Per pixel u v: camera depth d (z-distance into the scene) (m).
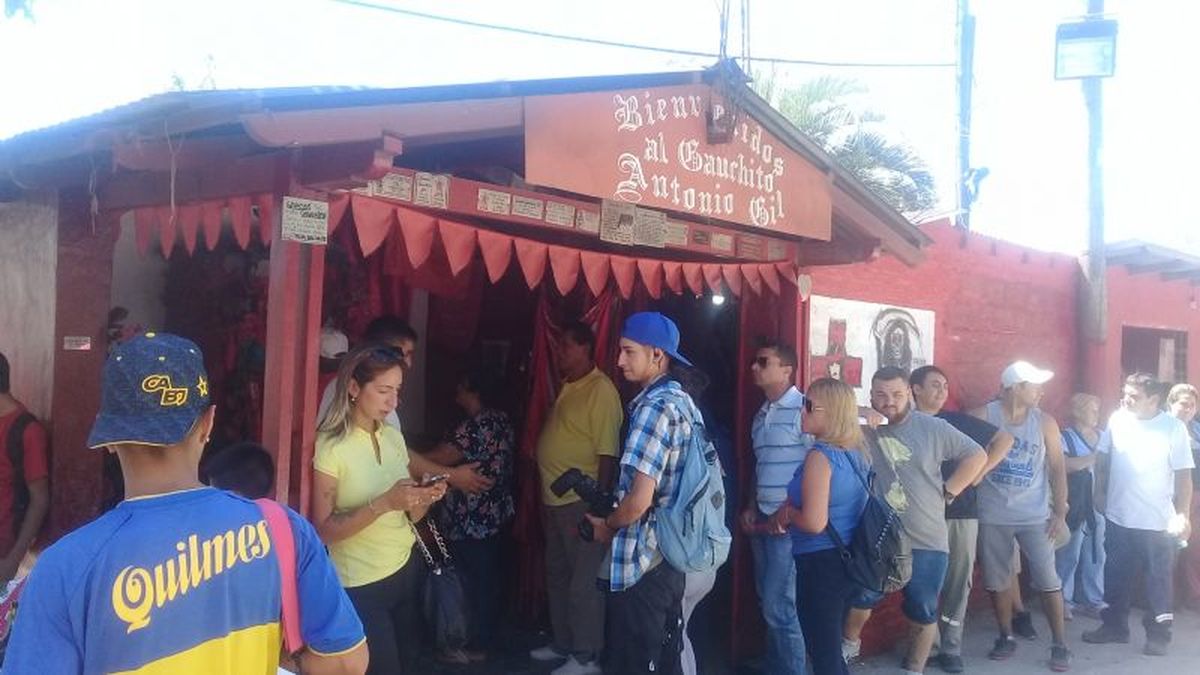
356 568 3.76
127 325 5.38
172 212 3.45
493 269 4.20
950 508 6.17
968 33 12.25
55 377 4.70
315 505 3.65
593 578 5.30
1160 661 6.68
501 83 3.71
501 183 4.85
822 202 5.38
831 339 6.54
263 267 5.42
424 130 3.45
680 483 4.21
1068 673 6.40
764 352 5.53
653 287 5.01
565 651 5.53
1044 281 8.62
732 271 5.50
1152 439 6.81
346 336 5.25
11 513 4.57
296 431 3.58
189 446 1.99
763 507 5.41
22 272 4.92
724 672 5.96
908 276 7.22
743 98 4.81
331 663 2.18
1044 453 6.56
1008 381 6.56
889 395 5.61
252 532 2.02
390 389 3.82
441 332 6.65
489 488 5.45
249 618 1.98
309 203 3.51
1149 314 9.77
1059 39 8.61
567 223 4.50
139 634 1.80
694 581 4.44
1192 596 8.02
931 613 5.57
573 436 5.41
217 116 2.99
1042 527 6.50
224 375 5.59
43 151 3.67
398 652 4.00
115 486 4.91
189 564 1.88
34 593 1.77
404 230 3.85
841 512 4.66
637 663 4.23
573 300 6.18
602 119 4.19
